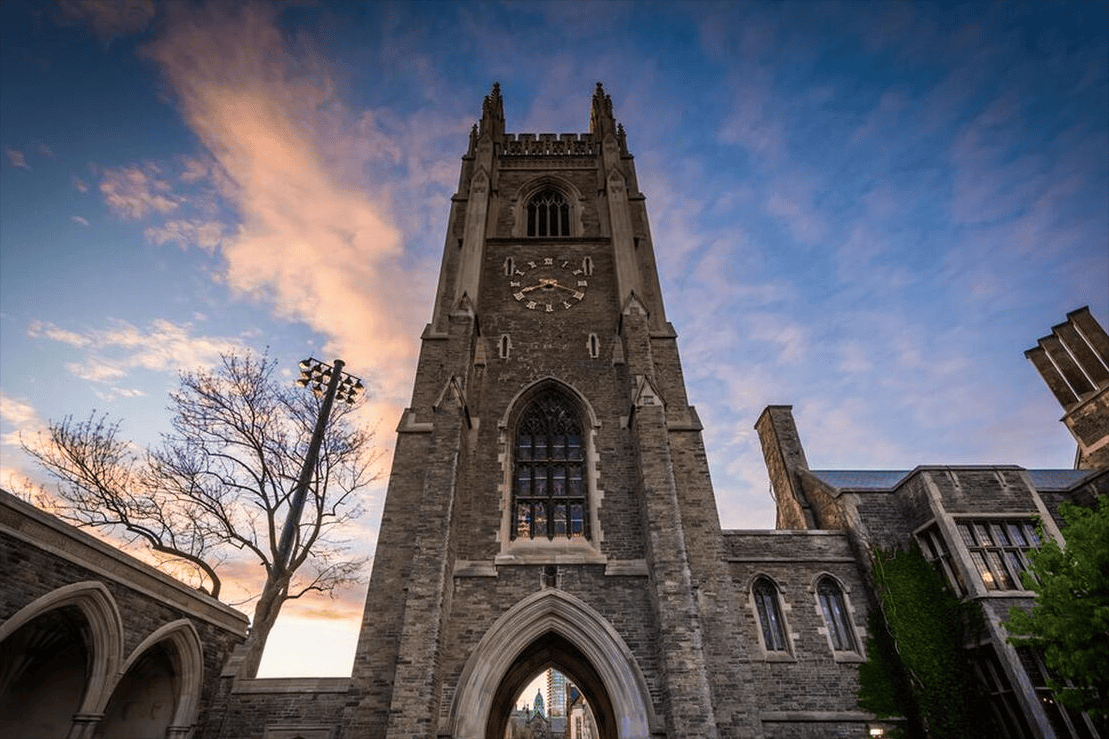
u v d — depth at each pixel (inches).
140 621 507.8
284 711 643.5
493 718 709.9
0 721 484.1
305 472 748.0
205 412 958.4
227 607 642.8
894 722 745.0
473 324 915.4
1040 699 670.5
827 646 815.1
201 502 919.7
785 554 904.3
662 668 613.9
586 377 917.2
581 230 1178.0
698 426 863.1
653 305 1050.1
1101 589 549.3
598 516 765.9
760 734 621.0
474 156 1357.0
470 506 773.9
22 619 391.2
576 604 678.5
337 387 913.5
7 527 387.9
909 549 878.4
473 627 666.2
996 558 796.6
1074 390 1475.1
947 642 757.3
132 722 560.7
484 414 874.8
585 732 2763.3
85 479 856.3
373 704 621.3
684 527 769.6
